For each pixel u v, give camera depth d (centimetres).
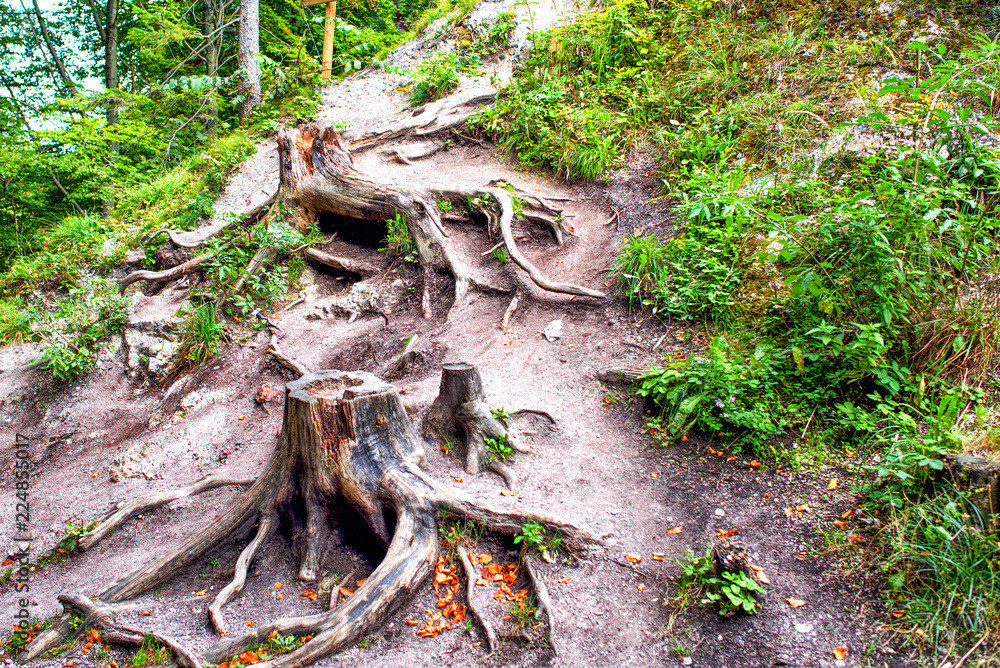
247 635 336
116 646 354
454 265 683
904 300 425
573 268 664
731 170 661
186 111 1273
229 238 786
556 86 888
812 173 614
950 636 281
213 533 408
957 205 475
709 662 306
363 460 401
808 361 447
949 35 687
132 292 789
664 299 560
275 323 701
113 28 1452
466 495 395
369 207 767
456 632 339
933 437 358
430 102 1044
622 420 480
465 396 466
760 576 333
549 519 379
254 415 583
